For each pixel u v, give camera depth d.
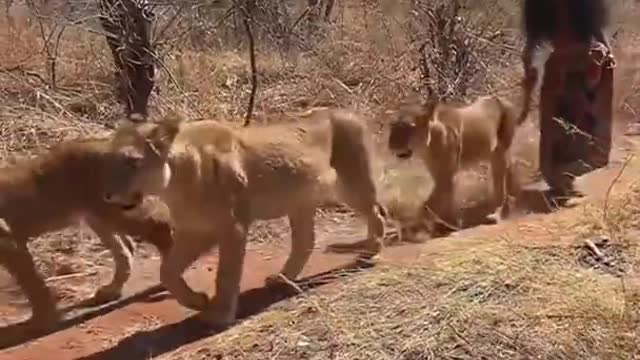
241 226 4.65
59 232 5.89
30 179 4.82
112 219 4.92
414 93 8.59
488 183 6.74
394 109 6.68
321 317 4.37
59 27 9.61
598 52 6.71
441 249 5.26
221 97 8.34
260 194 4.76
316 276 5.15
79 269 5.50
